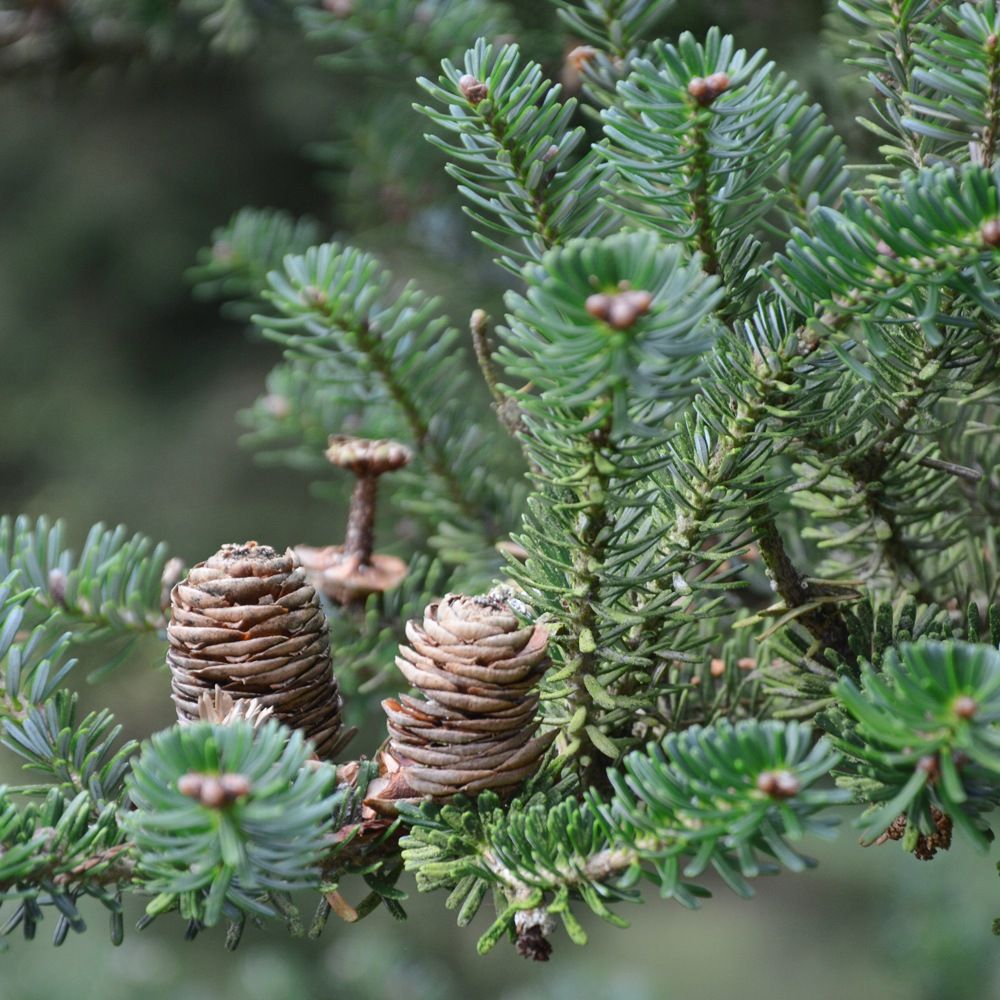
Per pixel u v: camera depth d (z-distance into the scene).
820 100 1.14
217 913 0.83
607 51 1.01
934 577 0.97
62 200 4.08
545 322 0.83
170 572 1.01
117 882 0.87
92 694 2.47
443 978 2.41
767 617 0.92
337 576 1.02
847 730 0.87
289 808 0.84
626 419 0.84
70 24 1.52
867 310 0.87
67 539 3.62
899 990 1.80
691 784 0.83
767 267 0.90
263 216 1.29
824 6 1.22
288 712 0.90
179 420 3.85
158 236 4.07
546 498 0.90
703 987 2.72
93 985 2.08
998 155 0.90
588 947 2.82
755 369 0.90
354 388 1.07
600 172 0.92
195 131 4.10
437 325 1.05
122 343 4.01
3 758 2.22
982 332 0.91
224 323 4.05
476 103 0.90
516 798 0.88
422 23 1.20
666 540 0.91
